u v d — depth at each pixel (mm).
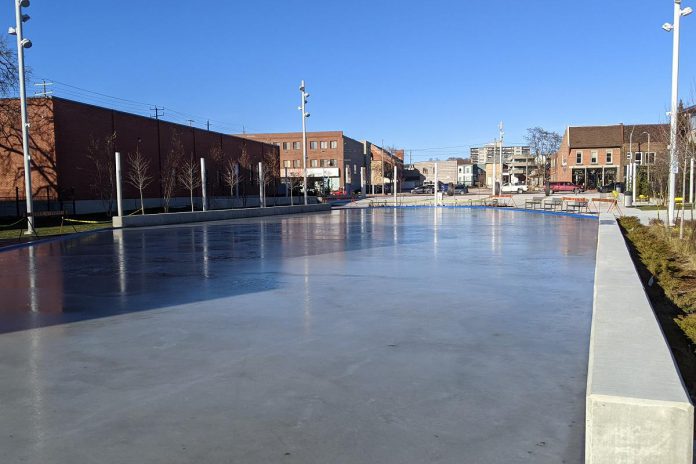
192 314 7996
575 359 5723
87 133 37938
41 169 35312
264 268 12625
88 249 17922
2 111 34969
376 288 9875
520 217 33875
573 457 3672
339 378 5219
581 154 82125
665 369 3621
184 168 47469
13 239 21453
